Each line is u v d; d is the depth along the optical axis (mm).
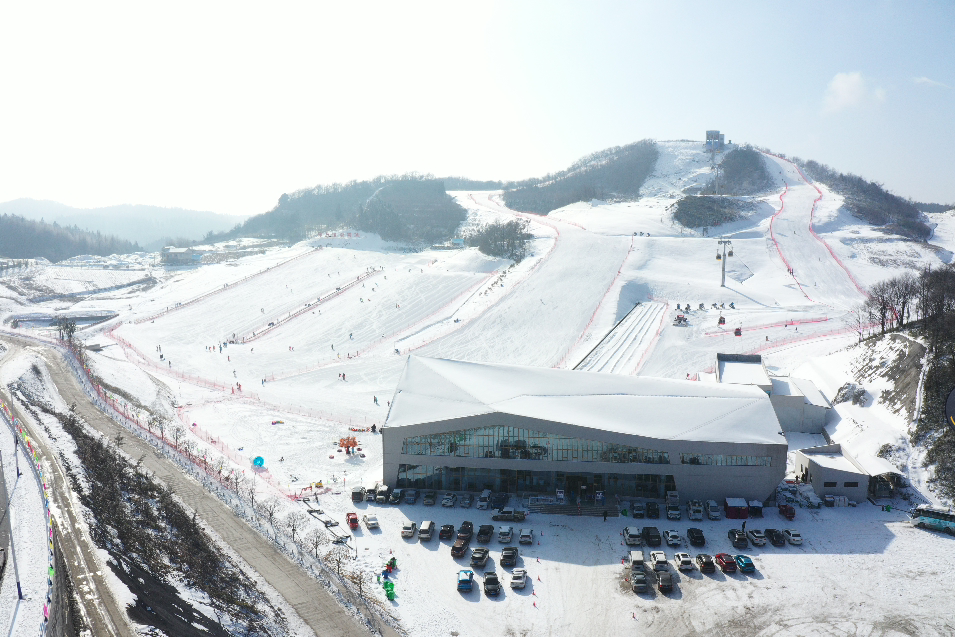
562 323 183750
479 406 88000
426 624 59406
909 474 84938
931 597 62156
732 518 78312
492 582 63906
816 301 195875
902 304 139375
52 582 53438
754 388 95625
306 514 79625
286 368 162250
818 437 103750
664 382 97375
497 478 85250
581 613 60969
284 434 110125
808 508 80500
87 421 108875
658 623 59344
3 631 47594
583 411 87188
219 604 57625
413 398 93688
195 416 120562
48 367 145375
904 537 73375
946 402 92125
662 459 81812
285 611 59969
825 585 64438
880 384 107375
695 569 67625
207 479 88000
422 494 85812
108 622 49594
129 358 171250
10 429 92688
